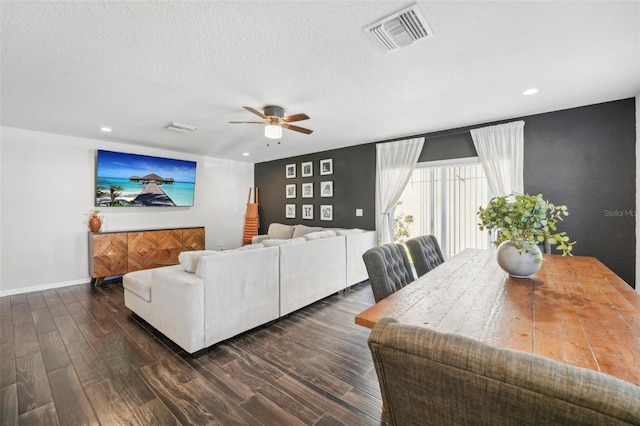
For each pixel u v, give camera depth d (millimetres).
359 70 2225
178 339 2309
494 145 3479
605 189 2939
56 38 1768
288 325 2867
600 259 2965
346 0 1465
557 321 1106
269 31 1722
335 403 1729
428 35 1772
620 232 2873
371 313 1187
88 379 1950
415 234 4426
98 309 3277
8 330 2713
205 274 2305
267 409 1676
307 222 5754
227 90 2592
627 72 2281
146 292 2707
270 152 5582
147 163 4930
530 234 1677
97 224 4340
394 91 2639
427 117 3398
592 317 1144
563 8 1533
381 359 637
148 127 3793
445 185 4148
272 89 2576
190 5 1485
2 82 2398
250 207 6344
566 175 3127
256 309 2699
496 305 1278
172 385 1892
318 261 3467
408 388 619
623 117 2846
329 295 3715
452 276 1781
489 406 521
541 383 461
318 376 1999
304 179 5785
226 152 5566
